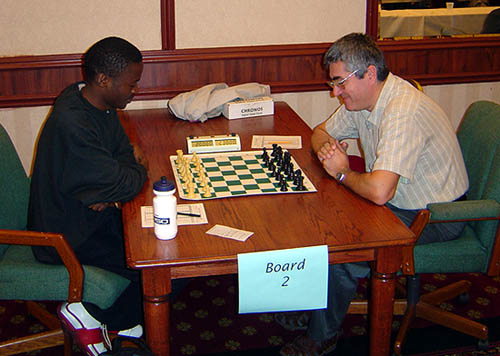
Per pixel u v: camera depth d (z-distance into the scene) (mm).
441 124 2250
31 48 3061
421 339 2539
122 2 3084
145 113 3123
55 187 2057
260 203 2018
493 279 2996
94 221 2137
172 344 2494
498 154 2248
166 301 1759
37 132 3215
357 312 2592
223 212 1948
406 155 2045
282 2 3277
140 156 2389
